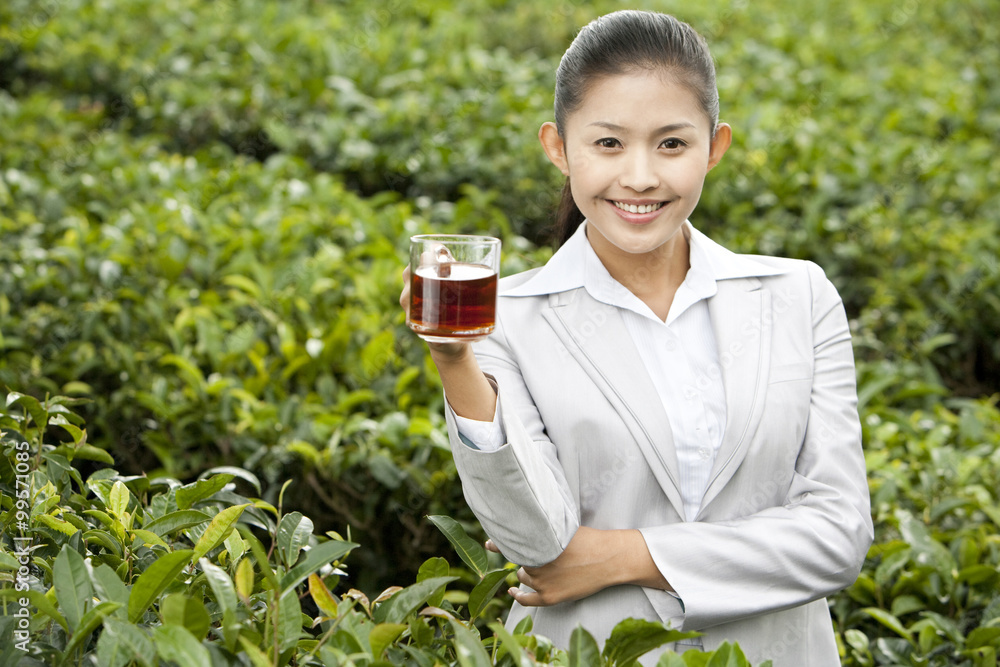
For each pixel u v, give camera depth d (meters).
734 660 1.39
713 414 1.77
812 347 1.83
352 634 1.37
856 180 6.04
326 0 10.80
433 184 6.33
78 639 1.36
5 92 8.34
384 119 6.90
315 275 4.07
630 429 1.73
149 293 3.97
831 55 9.55
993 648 2.36
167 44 8.23
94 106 7.77
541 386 1.77
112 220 4.83
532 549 1.60
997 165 6.63
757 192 5.97
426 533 3.15
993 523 3.15
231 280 3.88
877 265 5.30
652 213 1.67
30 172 5.61
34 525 1.81
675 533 1.69
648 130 1.62
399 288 4.12
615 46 1.62
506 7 11.45
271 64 7.78
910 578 2.67
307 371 3.59
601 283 1.81
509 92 7.36
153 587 1.41
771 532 1.69
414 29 9.16
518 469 1.54
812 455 1.78
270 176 5.57
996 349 5.04
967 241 5.31
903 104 7.84
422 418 3.22
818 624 1.85
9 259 4.25
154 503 1.86
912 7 11.59
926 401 4.40
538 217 6.15
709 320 1.83
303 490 3.15
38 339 3.71
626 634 1.38
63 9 9.03
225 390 3.27
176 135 7.26
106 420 3.45
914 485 3.34
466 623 1.60
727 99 7.87
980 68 9.40
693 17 10.79
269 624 1.44
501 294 1.85
